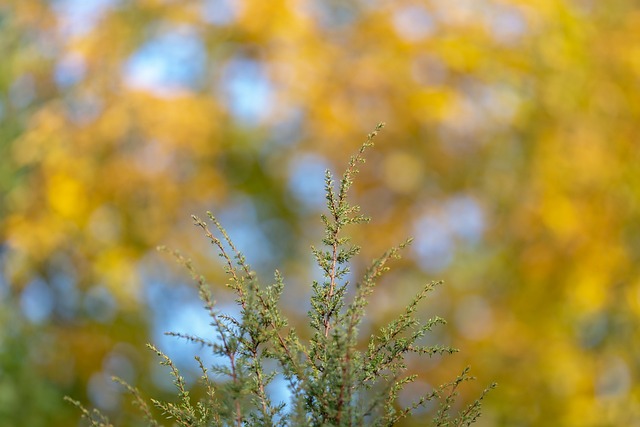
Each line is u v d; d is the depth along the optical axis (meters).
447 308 9.49
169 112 9.15
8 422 8.39
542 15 9.85
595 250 9.55
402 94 9.26
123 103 9.20
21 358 8.59
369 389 2.38
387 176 9.38
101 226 9.12
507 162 9.70
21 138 9.19
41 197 9.06
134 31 9.71
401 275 9.45
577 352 9.41
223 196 9.34
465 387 8.93
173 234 9.21
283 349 2.38
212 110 9.34
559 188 9.57
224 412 2.29
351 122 9.27
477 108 9.45
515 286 9.66
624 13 10.37
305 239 9.45
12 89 9.55
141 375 8.55
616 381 9.61
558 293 9.57
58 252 9.02
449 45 9.50
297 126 9.41
